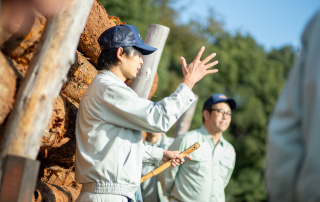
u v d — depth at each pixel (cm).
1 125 284
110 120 341
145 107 339
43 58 281
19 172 261
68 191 405
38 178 395
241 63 3112
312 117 215
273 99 3072
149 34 512
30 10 300
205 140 534
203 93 2548
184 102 353
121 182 332
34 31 311
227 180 551
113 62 366
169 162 402
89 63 437
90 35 425
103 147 338
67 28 289
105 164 332
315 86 214
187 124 799
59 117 351
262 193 2639
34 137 273
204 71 372
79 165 343
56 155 393
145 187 570
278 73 3341
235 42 3262
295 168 223
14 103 281
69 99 398
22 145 269
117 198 330
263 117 2911
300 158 223
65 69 289
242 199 2628
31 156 274
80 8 296
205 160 522
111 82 348
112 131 342
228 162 542
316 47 221
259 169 2722
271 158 230
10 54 307
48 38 286
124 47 367
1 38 294
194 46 2727
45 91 277
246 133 2902
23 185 261
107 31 372
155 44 509
